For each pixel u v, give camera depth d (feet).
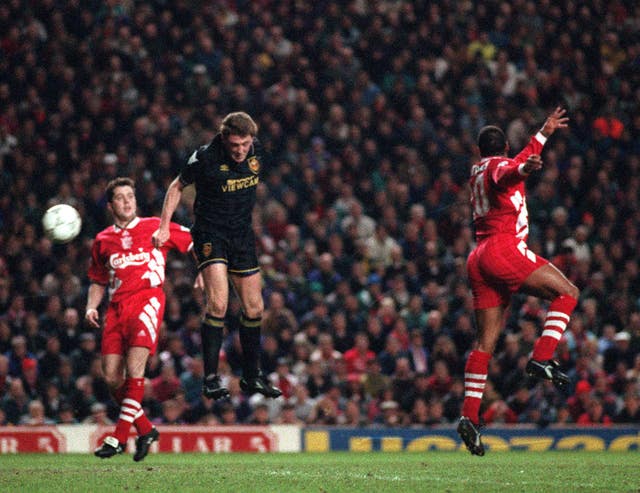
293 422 158.71
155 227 104.06
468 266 92.84
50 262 181.68
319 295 181.27
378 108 221.25
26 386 159.53
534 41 252.21
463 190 214.07
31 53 211.82
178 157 199.82
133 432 148.77
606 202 216.95
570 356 176.86
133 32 220.84
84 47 212.84
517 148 227.20
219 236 90.12
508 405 165.58
